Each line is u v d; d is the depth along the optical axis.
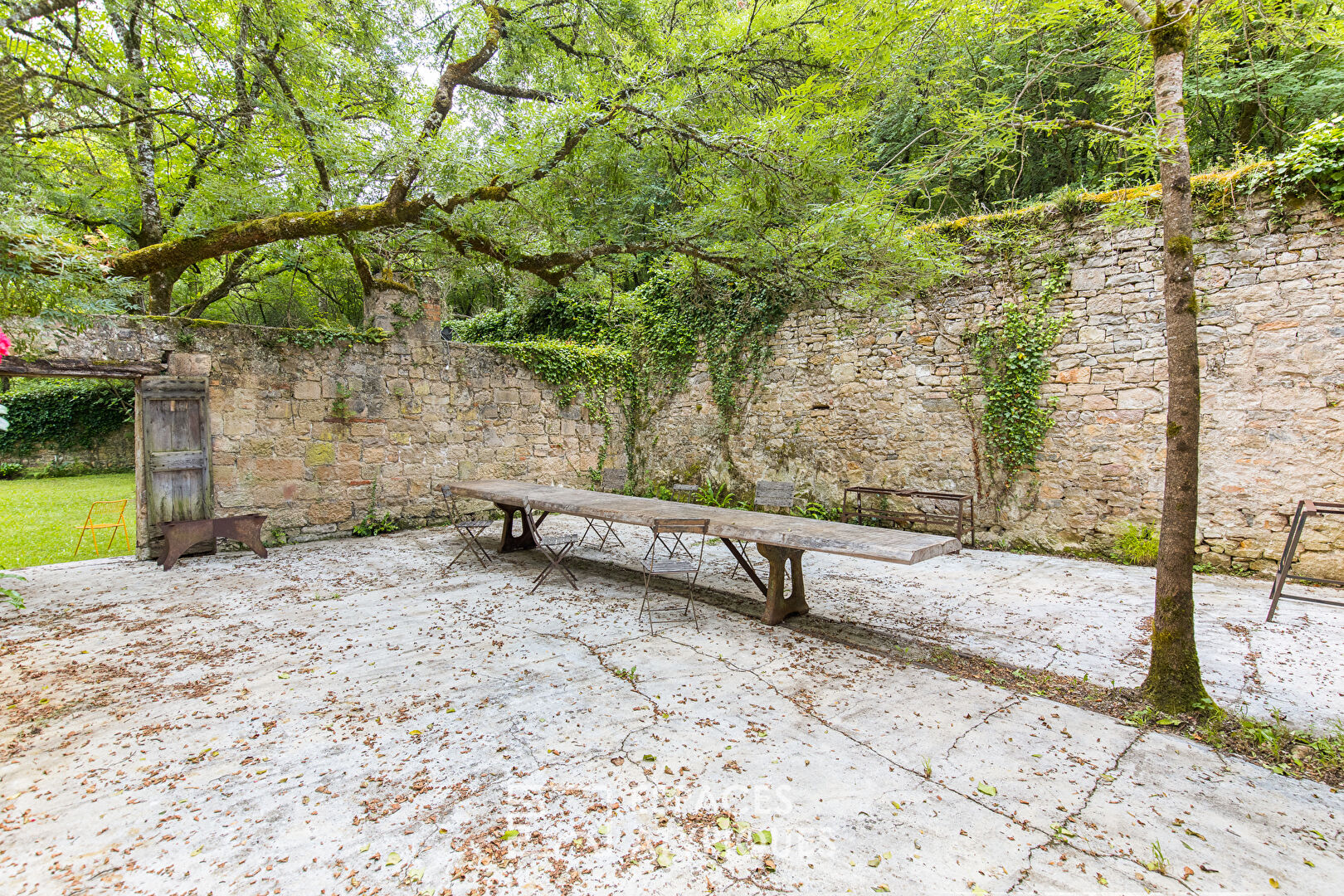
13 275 2.49
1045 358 5.95
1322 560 4.62
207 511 5.86
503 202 4.69
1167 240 2.52
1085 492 5.73
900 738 2.39
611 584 4.81
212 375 5.95
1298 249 4.70
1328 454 4.59
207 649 3.39
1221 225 5.04
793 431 7.90
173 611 4.09
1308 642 3.43
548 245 5.09
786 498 5.21
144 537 5.64
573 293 6.80
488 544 6.46
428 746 2.34
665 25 5.00
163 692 2.84
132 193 6.98
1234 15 3.42
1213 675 2.97
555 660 3.21
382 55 5.67
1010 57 5.77
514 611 4.09
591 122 4.05
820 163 4.04
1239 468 4.96
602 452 9.48
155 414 5.57
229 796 2.02
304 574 5.14
